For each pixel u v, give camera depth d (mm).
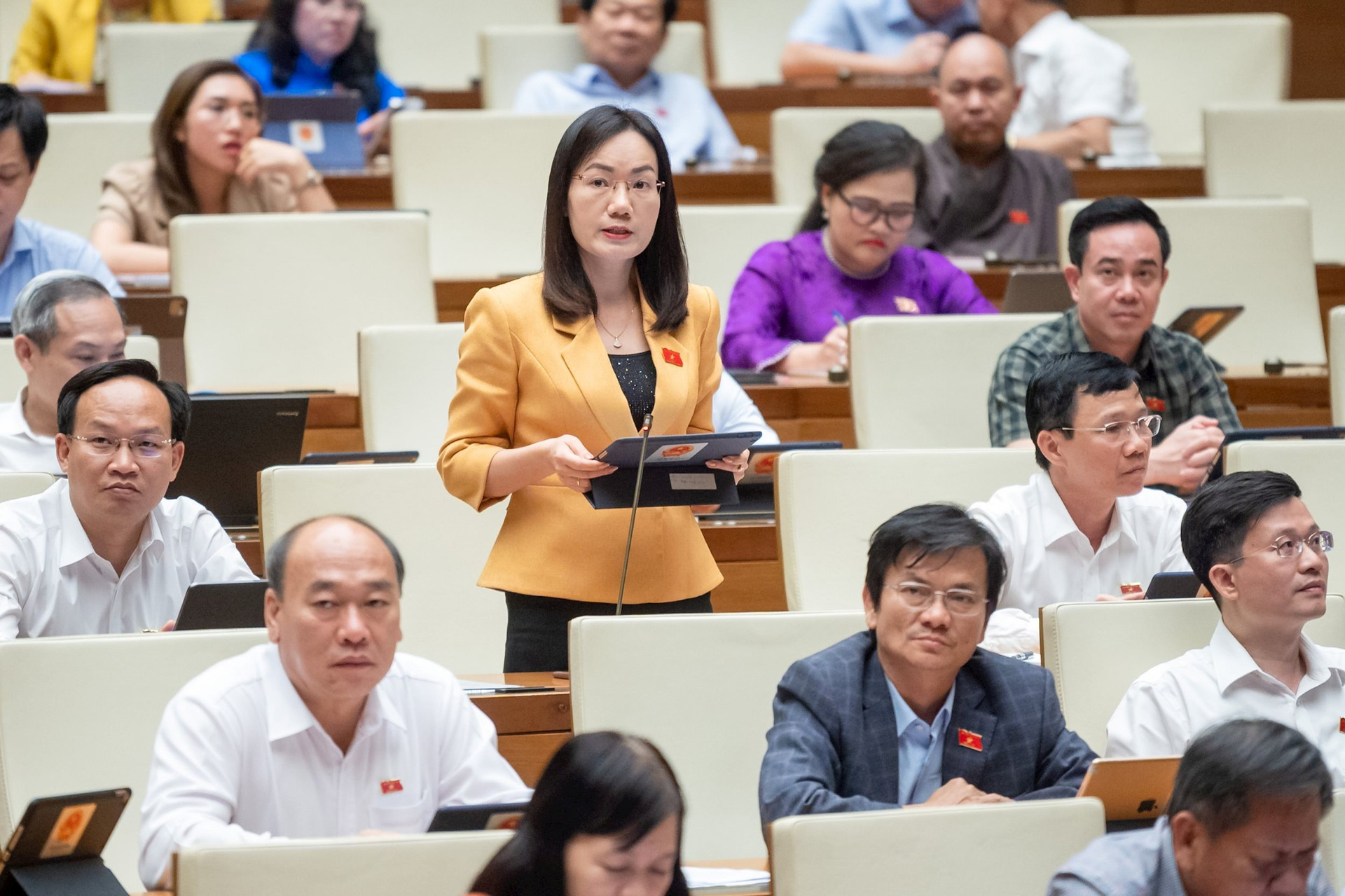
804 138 16672
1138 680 7973
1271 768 5246
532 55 18391
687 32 18938
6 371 11219
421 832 6898
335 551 6578
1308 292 15086
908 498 9945
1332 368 12688
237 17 21609
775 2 21125
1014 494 9531
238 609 8070
